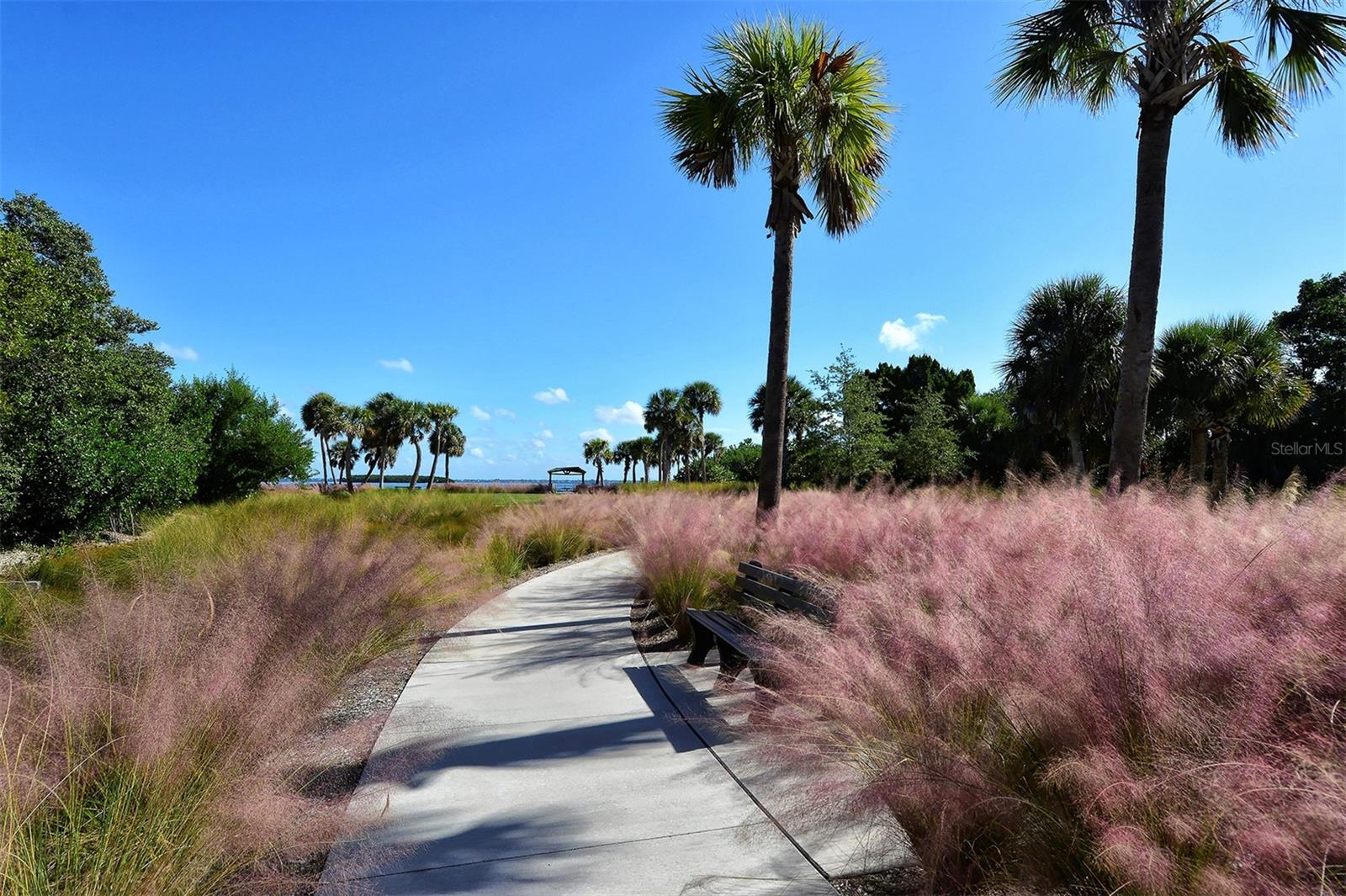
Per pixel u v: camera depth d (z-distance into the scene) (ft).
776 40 28.04
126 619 10.62
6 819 6.62
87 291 64.44
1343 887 4.96
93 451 52.44
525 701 14.39
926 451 78.18
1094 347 71.56
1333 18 20.56
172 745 7.97
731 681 14.39
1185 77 22.63
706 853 8.42
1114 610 7.71
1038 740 7.71
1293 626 7.52
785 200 28.32
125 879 6.76
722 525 27.78
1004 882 6.89
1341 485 13.78
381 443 189.98
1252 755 6.01
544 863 8.25
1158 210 22.85
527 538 39.04
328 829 7.81
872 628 10.52
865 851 8.14
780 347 28.58
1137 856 5.59
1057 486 22.15
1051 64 25.26
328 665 13.19
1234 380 58.85
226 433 81.41
